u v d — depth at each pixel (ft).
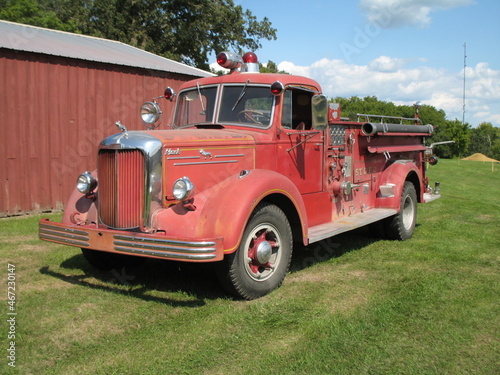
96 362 9.24
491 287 13.80
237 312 11.82
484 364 9.28
